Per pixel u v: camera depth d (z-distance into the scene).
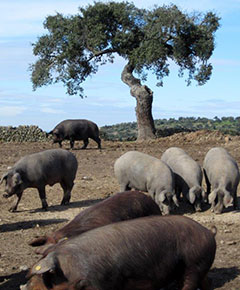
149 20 34.66
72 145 26.33
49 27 35.56
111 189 14.36
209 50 34.09
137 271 5.32
